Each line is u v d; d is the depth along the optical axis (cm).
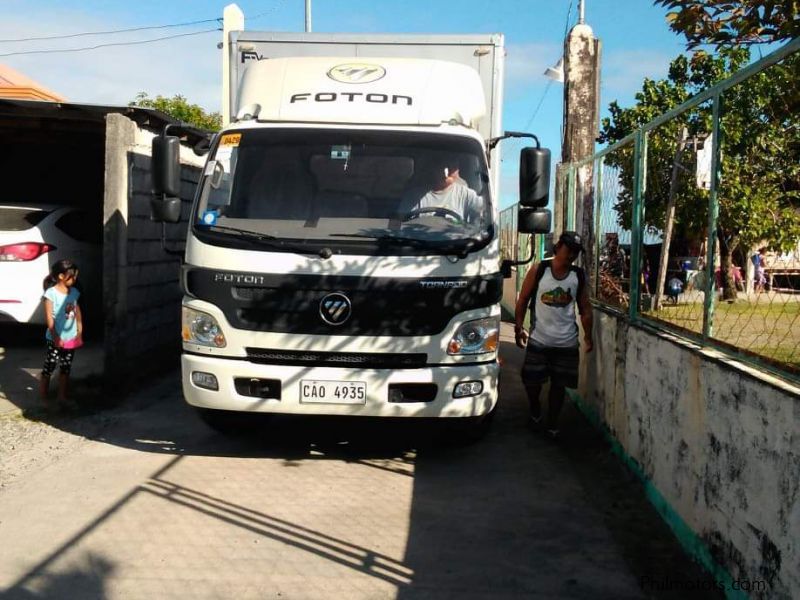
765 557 334
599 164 732
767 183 375
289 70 645
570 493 545
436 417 560
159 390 827
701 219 459
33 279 917
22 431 660
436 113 621
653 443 512
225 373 556
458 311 557
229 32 789
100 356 959
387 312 550
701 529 416
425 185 589
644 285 570
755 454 347
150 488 537
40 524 472
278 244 553
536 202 605
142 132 855
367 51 780
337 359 554
